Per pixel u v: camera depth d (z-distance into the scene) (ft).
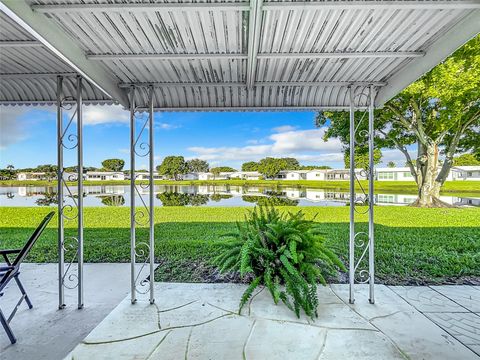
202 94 9.57
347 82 8.63
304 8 4.69
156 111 10.24
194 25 5.43
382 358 5.56
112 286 9.55
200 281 9.93
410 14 5.10
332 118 27.66
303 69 7.66
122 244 14.79
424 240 15.56
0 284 6.60
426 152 28.94
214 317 7.21
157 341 6.15
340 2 4.59
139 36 5.84
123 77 8.11
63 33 5.68
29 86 9.09
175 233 17.35
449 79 19.71
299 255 8.23
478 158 29.43
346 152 28.91
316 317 7.19
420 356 5.63
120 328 6.70
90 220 22.36
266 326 6.76
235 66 7.43
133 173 8.54
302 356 5.62
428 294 8.80
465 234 16.94
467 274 10.66
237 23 5.37
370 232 8.30
